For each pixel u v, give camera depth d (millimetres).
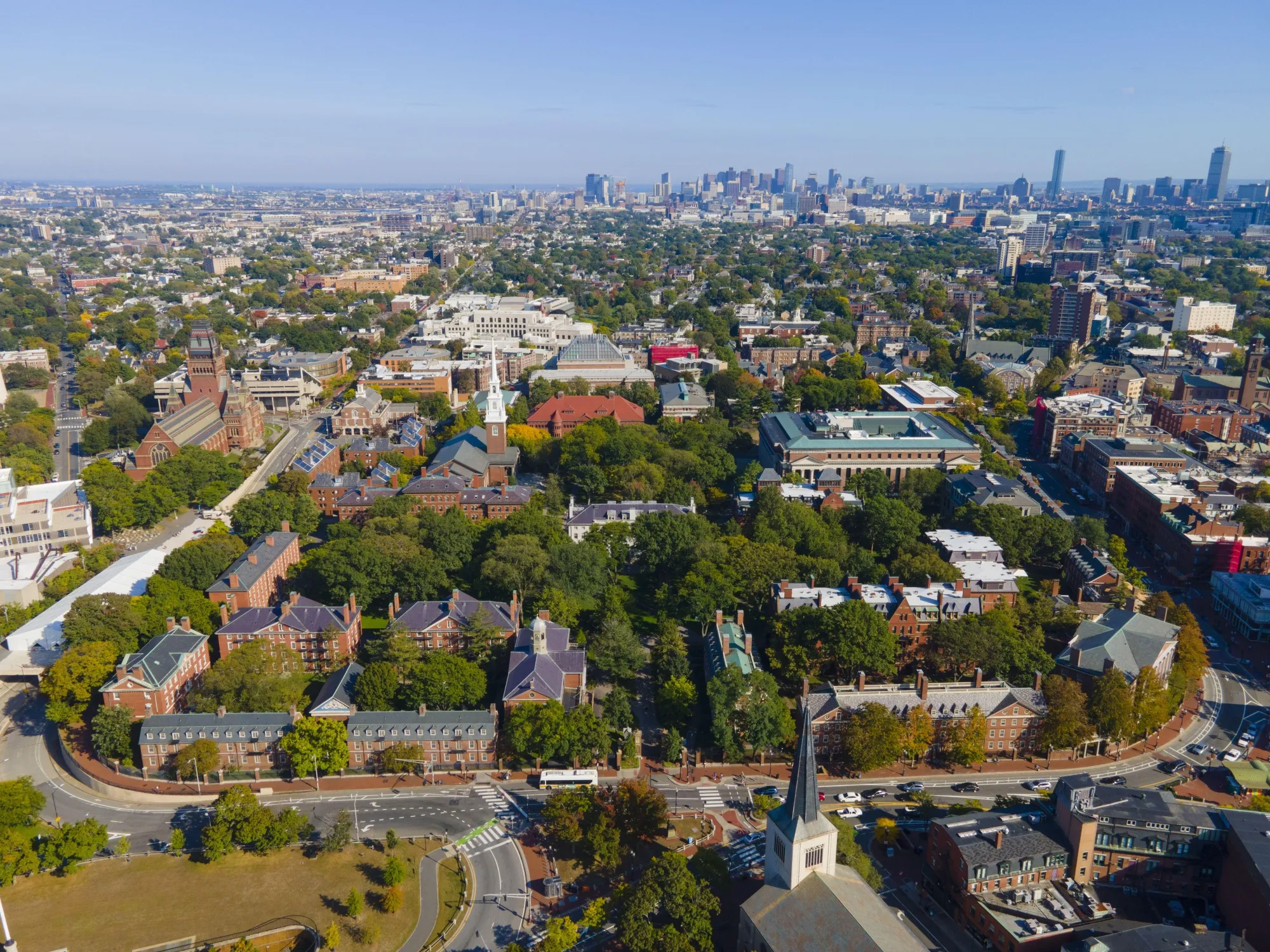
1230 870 174375
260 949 169750
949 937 171375
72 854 186000
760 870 185500
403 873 180625
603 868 188000
